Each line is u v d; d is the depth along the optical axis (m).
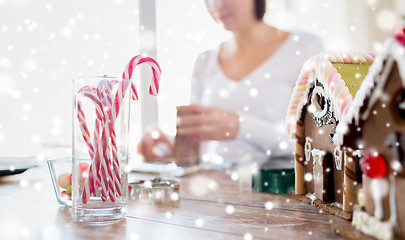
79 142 0.74
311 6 2.63
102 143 0.72
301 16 2.66
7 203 0.93
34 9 1.85
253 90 1.29
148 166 1.50
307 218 0.73
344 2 2.56
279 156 1.68
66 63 1.92
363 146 0.62
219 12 2.09
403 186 0.51
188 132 1.61
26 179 1.35
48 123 1.86
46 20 1.88
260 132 1.80
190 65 2.32
